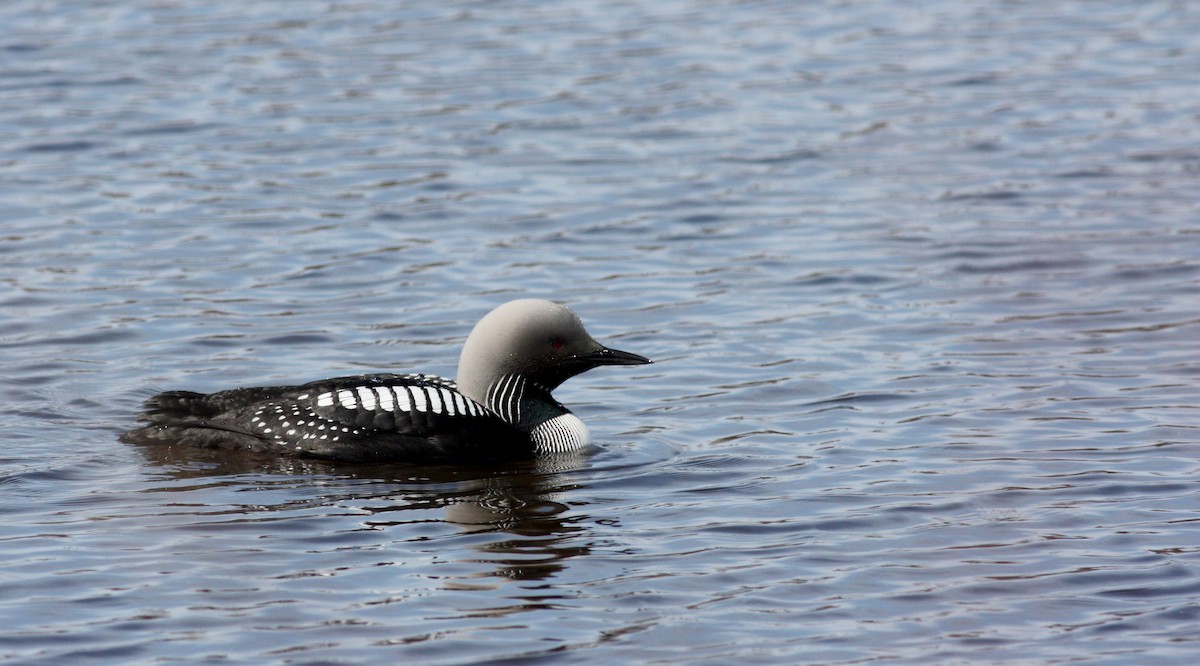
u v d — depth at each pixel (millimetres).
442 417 11906
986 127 22344
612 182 19984
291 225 18172
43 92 23453
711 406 13141
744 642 8734
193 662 8438
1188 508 10648
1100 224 18203
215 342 14609
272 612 9070
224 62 25359
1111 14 29172
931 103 23578
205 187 19500
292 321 15211
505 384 12203
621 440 12414
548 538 10289
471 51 26203
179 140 21438
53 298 15703
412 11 28984
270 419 11961
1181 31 27734
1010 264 16922
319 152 21000
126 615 9008
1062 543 10102
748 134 22031
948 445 12031
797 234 18062
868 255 17281
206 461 11773
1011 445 12000
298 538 10234
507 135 21859
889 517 10602
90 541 10117
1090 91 24109
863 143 21672
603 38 27156
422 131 21984
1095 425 12391
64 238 17578
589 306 15797
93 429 12453
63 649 8578
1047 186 19719
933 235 17922
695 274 16766
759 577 9625
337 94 23688
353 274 16641
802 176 20266
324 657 8516
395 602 9227
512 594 9359
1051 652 8625
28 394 13195
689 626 8930
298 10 28969
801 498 11000
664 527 10492
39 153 20703
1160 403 12844
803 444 12180
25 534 10219
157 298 15781
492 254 17375
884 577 9617
